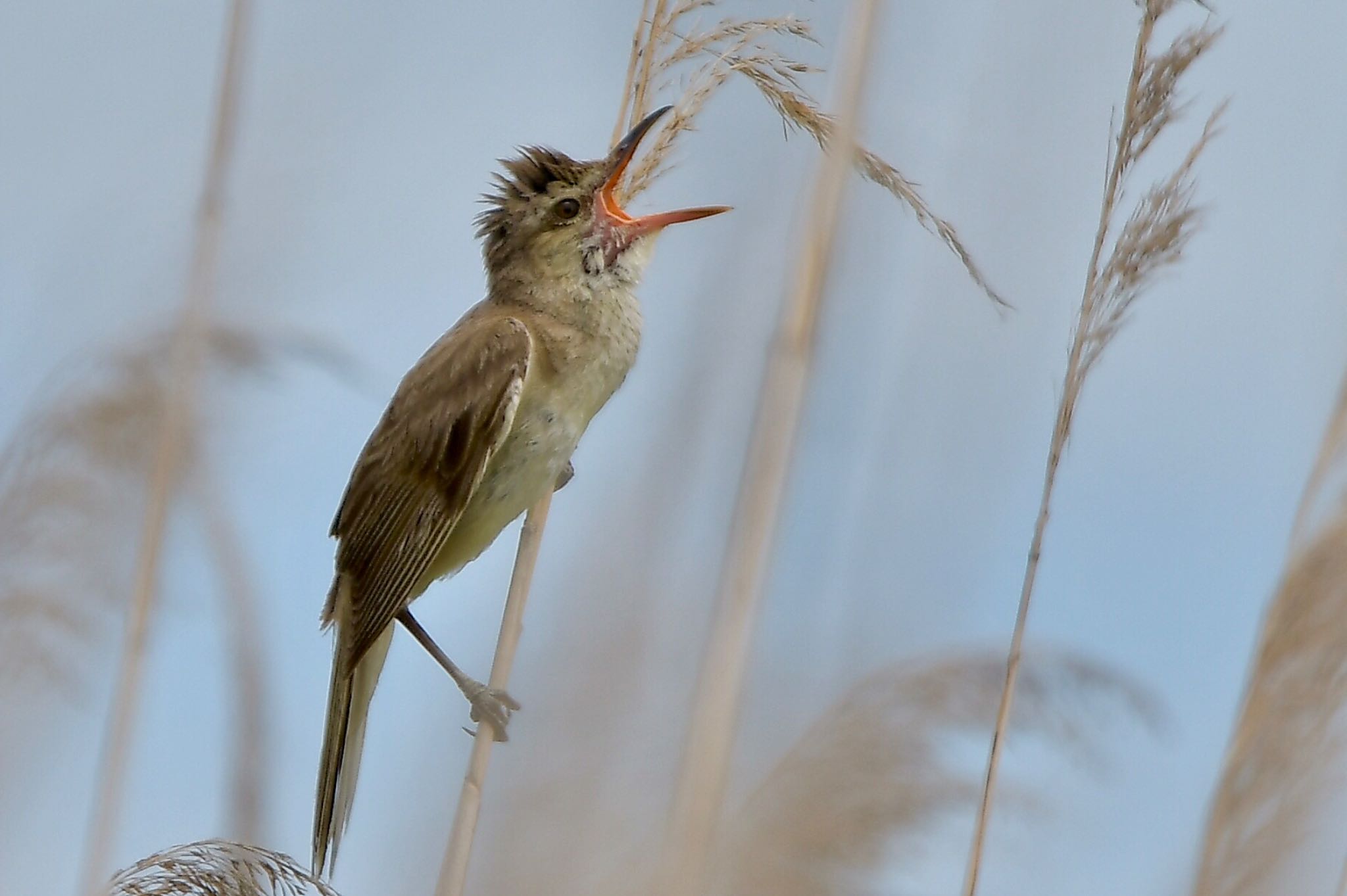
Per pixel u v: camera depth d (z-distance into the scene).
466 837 6.98
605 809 7.48
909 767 6.20
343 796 8.27
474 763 7.15
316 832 8.13
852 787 6.12
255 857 5.79
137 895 5.65
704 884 5.79
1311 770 5.78
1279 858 5.74
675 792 5.73
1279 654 5.86
